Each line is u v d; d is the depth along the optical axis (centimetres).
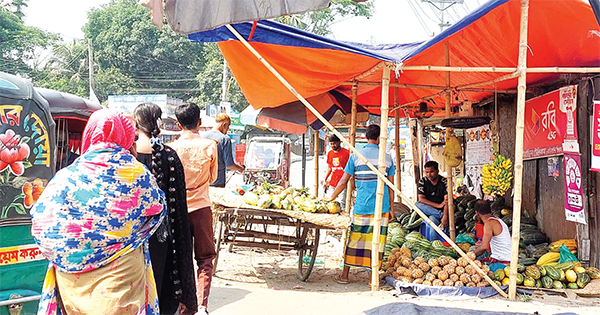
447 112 913
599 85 726
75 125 737
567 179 789
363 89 1091
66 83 5234
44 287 342
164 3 545
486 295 666
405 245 808
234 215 723
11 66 5344
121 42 5359
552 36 740
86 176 337
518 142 646
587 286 687
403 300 647
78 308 333
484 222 745
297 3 490
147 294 363
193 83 5416
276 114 1031
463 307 611
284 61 774
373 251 691
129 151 371
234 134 4028
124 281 339
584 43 738
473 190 1237
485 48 817
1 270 450
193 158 527
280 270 830
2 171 450
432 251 791
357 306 607
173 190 450
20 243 461
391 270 739
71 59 5581
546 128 871
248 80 888
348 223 694
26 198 464
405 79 1028
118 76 5162
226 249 977
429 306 590
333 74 806
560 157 840
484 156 1169
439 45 801
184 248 453
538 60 812
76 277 334
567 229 823
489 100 1094
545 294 677
